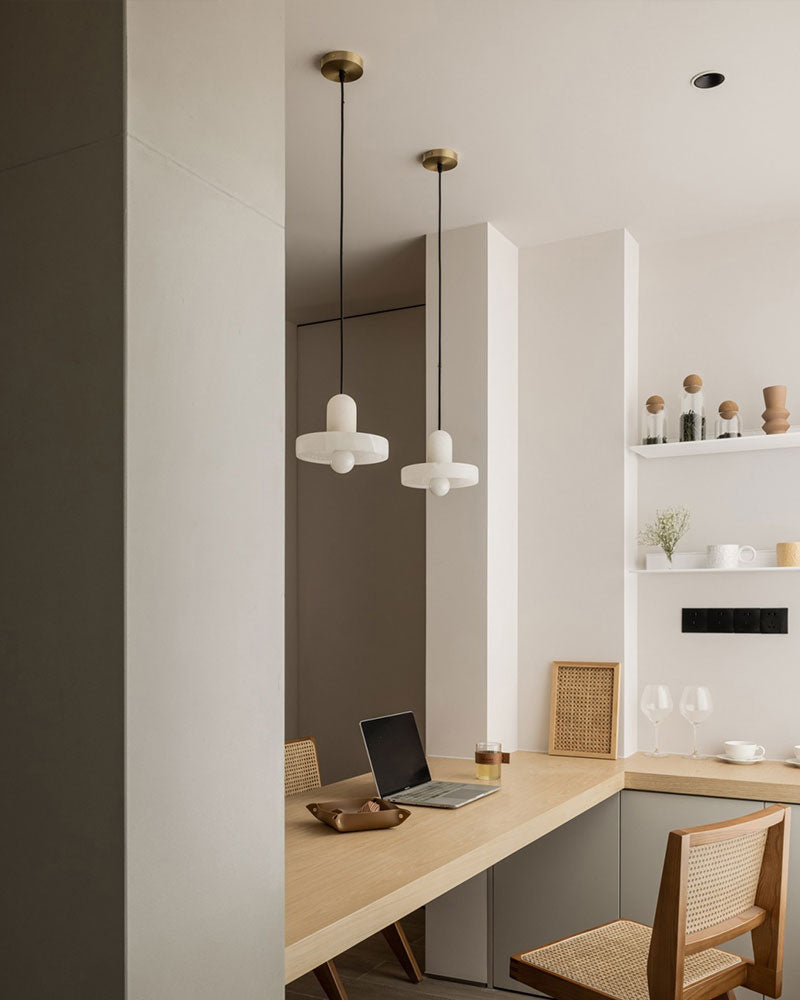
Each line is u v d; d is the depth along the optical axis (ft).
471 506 11.26
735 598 11.19
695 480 11.55
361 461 8.55
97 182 3.89
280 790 4.64
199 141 4.27
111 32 3.90
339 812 7.72
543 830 8.20
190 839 4.02
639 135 9.13
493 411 11.42
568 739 11.34
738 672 11.14
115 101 3.86
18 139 4.14
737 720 11.11
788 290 11.28
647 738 11.55
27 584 4.02
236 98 4.53
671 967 6.17
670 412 11.81
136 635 3.77
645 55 7.72
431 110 8.63
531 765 10.69
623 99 8.44
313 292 14.25
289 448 15.80
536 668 11.78
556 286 12.02
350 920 5.47
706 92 8.32
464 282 11.51
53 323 3.98
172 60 4.12
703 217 11.25
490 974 10.91
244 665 4.42
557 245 12.06
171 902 3.90
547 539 11.82
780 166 9.85
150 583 3.85
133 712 3.74
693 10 7.11
